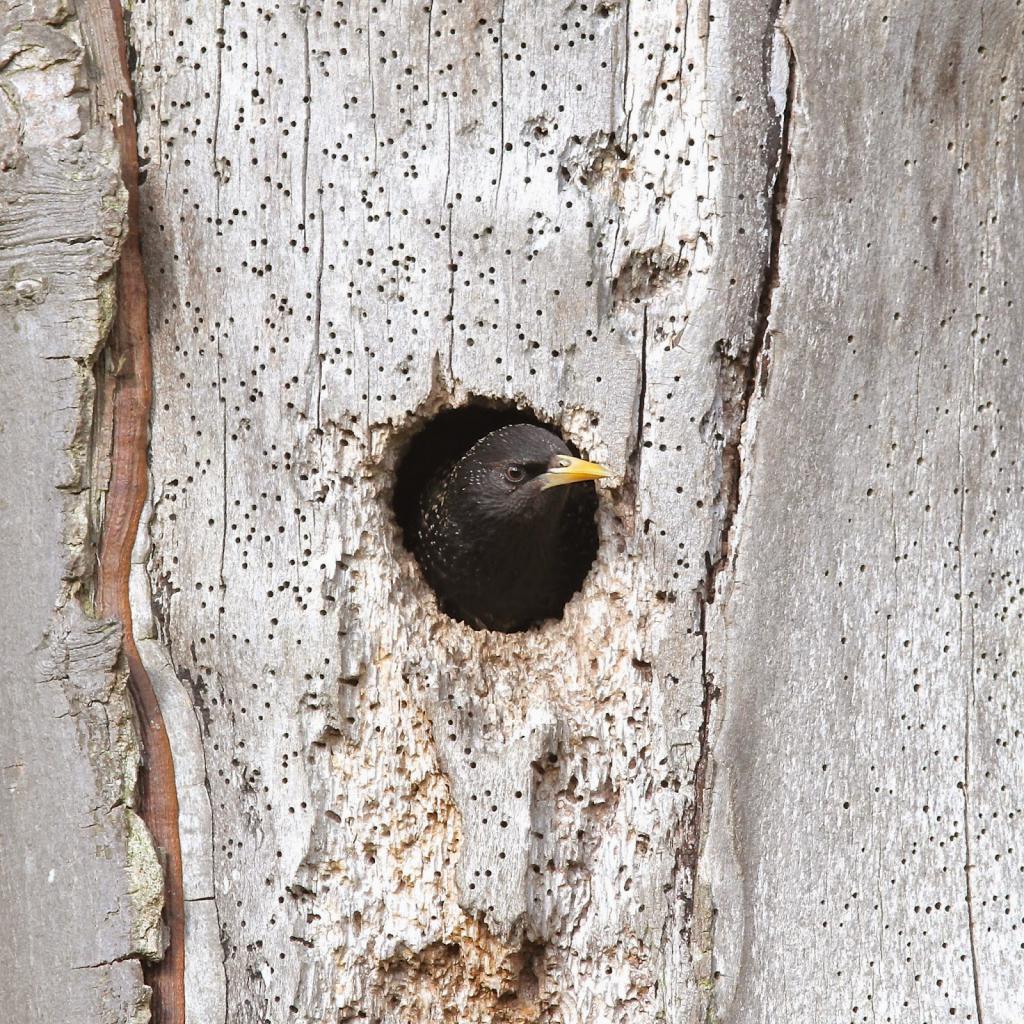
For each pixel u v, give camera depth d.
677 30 8.14
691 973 7.81
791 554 8.02
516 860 7.88
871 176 8.15
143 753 8.00
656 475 8.13
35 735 7.90
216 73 8.31
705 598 8.08
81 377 8.02
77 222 8.01
